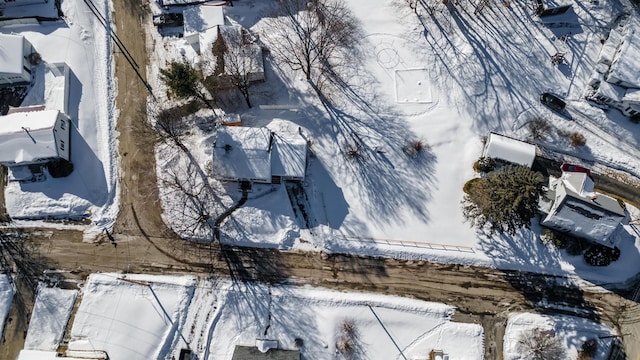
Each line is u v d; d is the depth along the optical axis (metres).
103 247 50.81
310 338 48.22
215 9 56.81
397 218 51.97
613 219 47.75
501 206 45.66
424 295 49.94
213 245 51.03
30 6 58.50
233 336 48.22
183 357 47.22
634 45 53.75
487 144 52.56
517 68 56.50
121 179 53.06
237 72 51.88
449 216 52.00
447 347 48.31
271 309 49.03
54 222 51.47
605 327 48.94
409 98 55.91
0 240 50.69
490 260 50.69
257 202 52.25
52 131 49.88
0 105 54.75
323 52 56.53
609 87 53.91
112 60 57.16
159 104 55.56
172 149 53.78
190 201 52.19
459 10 58.62
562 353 47.81
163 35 58.19
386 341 48.50
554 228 51.19
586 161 53.94
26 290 49.16
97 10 58.75
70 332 47.88
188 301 49.09
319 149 54.00
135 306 48.66
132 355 47.28
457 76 56.41
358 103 55.72
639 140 54.31
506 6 58.62
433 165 53.59
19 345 47.59
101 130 54.59
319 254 50.94
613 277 50.47
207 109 55.56
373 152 53.91
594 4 58.19
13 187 52.00
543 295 50.03
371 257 51.00
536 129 54.25
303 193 52.69
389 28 58.28
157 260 50.56
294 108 55.34
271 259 50.75
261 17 58.91
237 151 49.84
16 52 53.44
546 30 57.72
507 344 48.44
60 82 55.31
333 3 59.00
